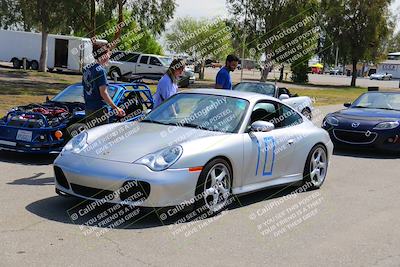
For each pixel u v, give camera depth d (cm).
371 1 4859
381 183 820
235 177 597
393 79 8912
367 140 1094
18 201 592
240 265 436
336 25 4916
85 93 746
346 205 665
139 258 437
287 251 480
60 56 3972
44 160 862
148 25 3039
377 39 5012
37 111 883
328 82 6053
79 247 455
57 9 2948
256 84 1572
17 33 4025
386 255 482
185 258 445
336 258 468
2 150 934
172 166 525
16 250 438
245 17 3259
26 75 3338
